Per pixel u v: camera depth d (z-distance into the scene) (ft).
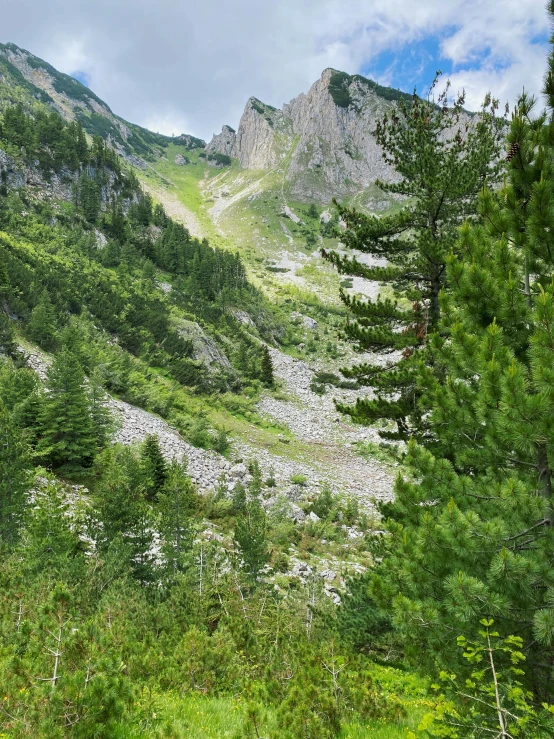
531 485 25.76
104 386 177.37
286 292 539.70
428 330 53.72
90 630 23.35
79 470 112.06
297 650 35.37
